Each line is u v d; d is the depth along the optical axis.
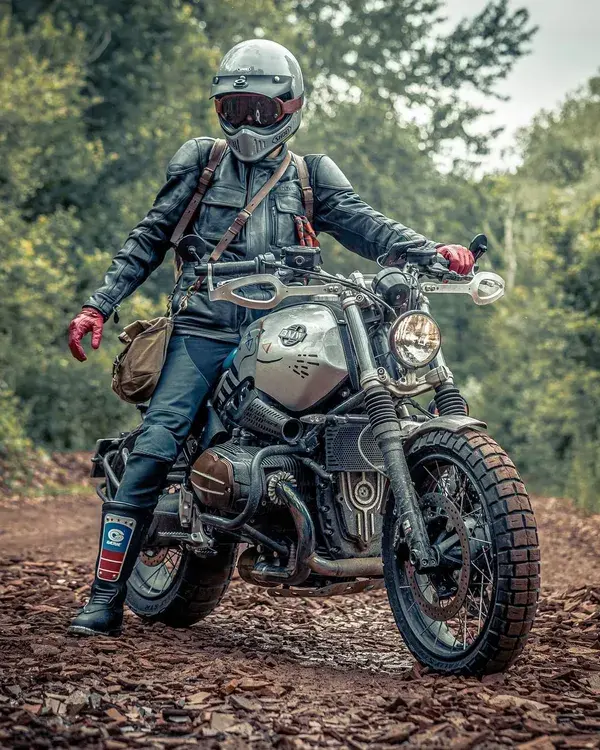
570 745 4.41
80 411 32.94
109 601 6.59
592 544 16.22
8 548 13.04
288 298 6.80
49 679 5.23
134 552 6.64
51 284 29.31
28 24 44.59
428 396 42.78
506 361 47.44
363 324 6.06
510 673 5.72
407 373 5.96
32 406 31.17
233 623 7.81
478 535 5.55
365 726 4.67
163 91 45.25
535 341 41.59
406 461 5.96
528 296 49.34
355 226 7.08
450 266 6.40
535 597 5.33
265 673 5.66
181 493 6.86
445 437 5.71
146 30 46.22
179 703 4.93
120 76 45.41
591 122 73.19
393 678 5.79
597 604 8.30
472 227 68.56
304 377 6.13
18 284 28.72
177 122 43.81
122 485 6.62
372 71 67.06
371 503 6.12
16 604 7.99
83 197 41.47
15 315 28.59
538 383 41.81
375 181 57.19
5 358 28.22
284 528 6.29
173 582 7.58
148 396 6.77
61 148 38.38
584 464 28.12
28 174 34.00
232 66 6.82
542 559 14.24
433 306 61.72
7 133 32.12
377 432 5.83
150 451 6.56
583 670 5.85
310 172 7.22
